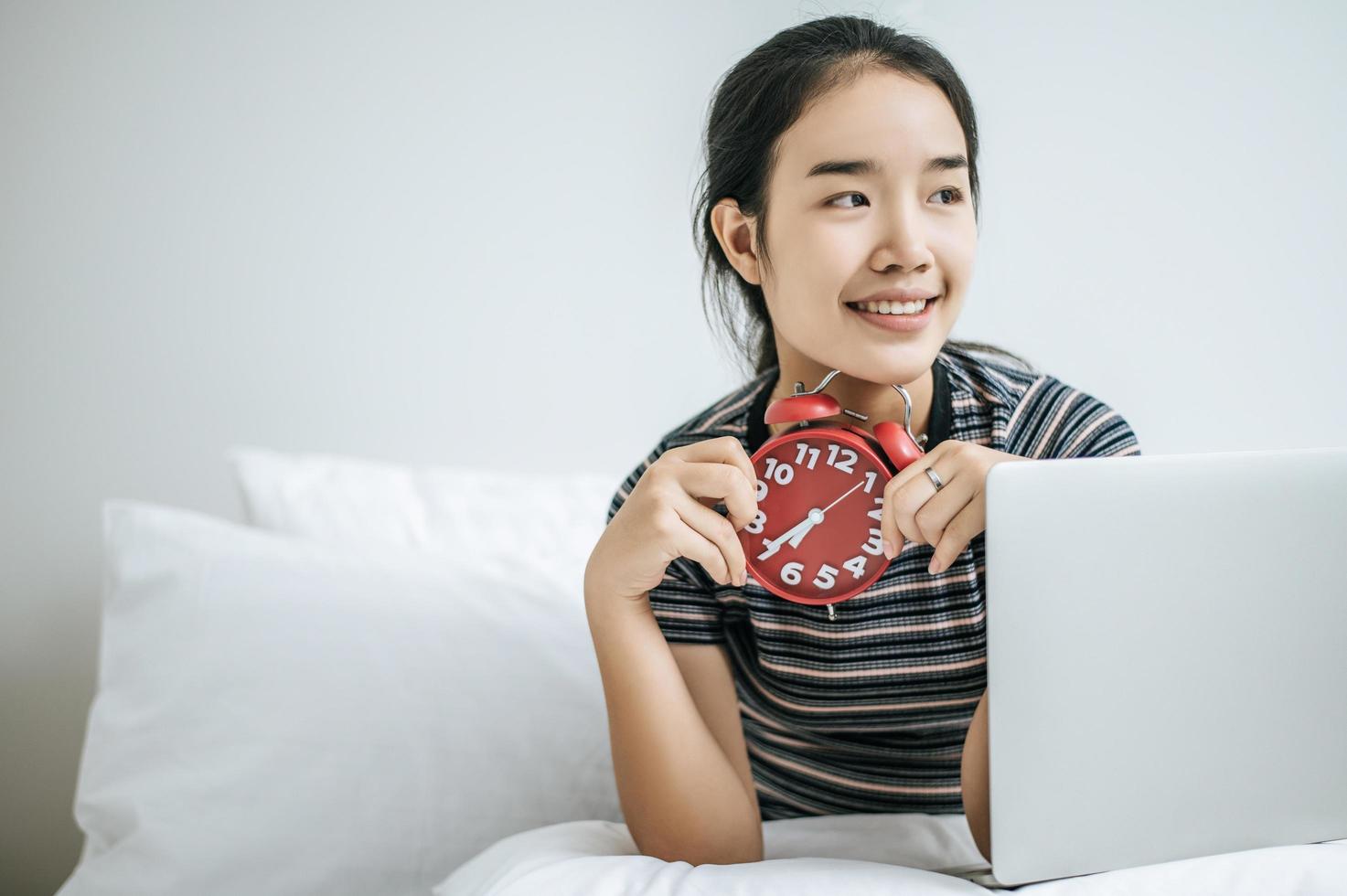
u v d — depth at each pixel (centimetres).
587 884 64
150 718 102
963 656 81
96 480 151
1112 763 59
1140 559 58
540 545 125
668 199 141
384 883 96
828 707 85
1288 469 59
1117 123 131
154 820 96
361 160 147
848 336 70
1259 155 129
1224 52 129
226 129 148
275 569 110
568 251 144
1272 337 129
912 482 65
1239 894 58
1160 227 131
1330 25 126
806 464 69
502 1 143
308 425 149
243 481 130
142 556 111
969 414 84
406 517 128
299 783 98
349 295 148
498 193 145
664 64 140
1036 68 132
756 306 91
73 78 148
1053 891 60
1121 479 58
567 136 143
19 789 152
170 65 147
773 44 75
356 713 101
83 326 151
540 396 146
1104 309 132
